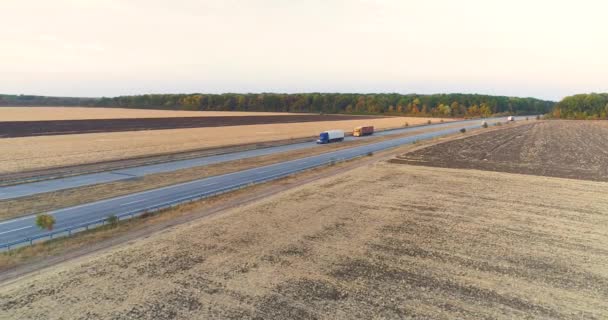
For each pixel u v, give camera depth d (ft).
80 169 155.43
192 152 212.43
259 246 76.74
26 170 150.30
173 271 65.00
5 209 97.96
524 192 123.03
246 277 63.10
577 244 78.69
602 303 55.52
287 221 92.63
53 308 53.01
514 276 64.23
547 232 85.87
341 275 64.18
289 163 180.55
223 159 192.13
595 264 69.00
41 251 71.77
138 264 67.51
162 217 93.86
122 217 92.58
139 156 193.47
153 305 54.03
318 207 104.83
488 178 144.87
